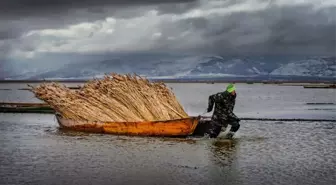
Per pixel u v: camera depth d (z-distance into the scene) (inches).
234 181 394.9
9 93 3253.0
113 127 692.1
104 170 433.1
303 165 460.8
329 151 543.8
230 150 547.5
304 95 2876.5
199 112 1259.2
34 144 589.0
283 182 392.2
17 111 1128.8
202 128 686.5
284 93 3339.1
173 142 611.8
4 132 720.3
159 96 709.9
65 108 733.3
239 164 463.8
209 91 3959.2
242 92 3649.1
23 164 458.6
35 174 415.8
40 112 1115.3
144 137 663.1
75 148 557.3
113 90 715.4
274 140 633.0
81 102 729.6
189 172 426.9
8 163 462.9
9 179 397.1
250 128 780.6
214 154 519.5
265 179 401.7
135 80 725.3
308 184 386.3
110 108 711.7
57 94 754.2
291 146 580.1
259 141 623.2
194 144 594.2
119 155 509.7
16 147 563.5
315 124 850.1
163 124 660.1
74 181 391.9
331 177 410.9
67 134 695.7
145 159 487.2
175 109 707.4
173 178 404.2
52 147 564.7
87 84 757.9
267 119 942.4
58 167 445.1
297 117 1068.5
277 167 450.6
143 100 702.5
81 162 469.7
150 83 732.7
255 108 1455.5
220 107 649.6
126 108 702.5
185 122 648.4
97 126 705.0
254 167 449.7
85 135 684.1
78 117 722.8
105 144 591.2
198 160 483.8
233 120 648.4
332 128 783.1
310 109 1400.1
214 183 387.5
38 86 786.8
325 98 2372.0
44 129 763.4
